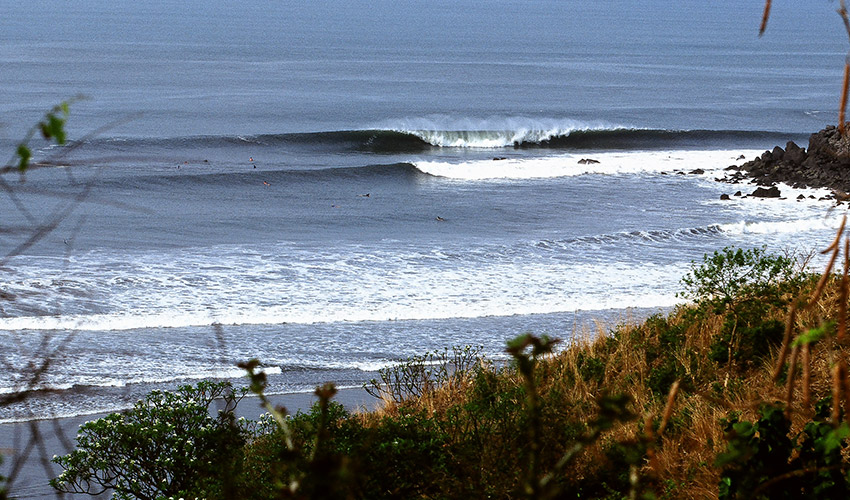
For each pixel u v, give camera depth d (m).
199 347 59.09
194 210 116.50
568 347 41.38
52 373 51.00
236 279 78.50
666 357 34.47
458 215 117.12
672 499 18.61
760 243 95.12
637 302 70.12
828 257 82.06
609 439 22.42
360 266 84.31
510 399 22.48
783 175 137.88
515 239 101.44
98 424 29.08
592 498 18.09
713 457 20.62
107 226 102.31
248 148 175.38
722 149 193.38
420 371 47.66
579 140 195.00
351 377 52.81
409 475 17.91
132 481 28.91
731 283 38.09
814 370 24.42
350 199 127.81
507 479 16.30
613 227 108.62
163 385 51.31
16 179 118.88
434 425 23.86
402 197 129.25
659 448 22.31
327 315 67.25
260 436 28.06
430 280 78.69
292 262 86.12
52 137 7.25
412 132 183.50
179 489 27.75
